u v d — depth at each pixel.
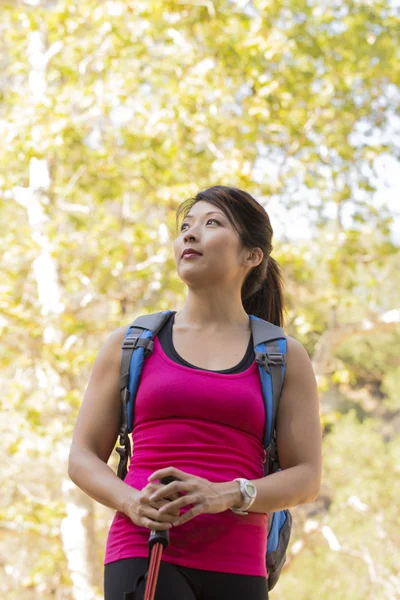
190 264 2.52
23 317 10.84
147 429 2.32
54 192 11.79
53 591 12.26
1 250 11.48
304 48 11.50
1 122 11.17
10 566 11.95
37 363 11.38
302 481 2.34
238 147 11.38
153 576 2.04
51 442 10.76
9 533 11.57
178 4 11.38
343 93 12.05
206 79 11.17
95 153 11.17
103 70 11.58
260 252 2.63
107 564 2.24
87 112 11.29
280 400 2.46
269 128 11.78
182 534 2.18
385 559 12.60
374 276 12.84
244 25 11.57
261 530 2.29
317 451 2.45
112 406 2.48
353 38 11.72
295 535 13.29
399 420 24.19
